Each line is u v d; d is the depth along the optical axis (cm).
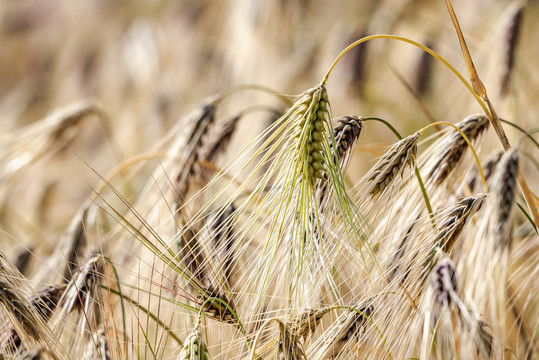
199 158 168
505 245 141
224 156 174
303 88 241
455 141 152
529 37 221
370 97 231
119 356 149
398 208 152
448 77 228
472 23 241
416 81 229
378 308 147
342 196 141
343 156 144
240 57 254
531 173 176
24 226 202
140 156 173
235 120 173
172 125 264
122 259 164
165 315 158
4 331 146
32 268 177
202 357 140
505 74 174
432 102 227
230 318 146
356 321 146
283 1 254
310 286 146
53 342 145
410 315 147
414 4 259
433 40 233
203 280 147
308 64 245
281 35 256
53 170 252
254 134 221
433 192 153
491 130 174
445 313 144
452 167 152
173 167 169
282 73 245
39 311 150
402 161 146
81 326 150
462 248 153
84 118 193
